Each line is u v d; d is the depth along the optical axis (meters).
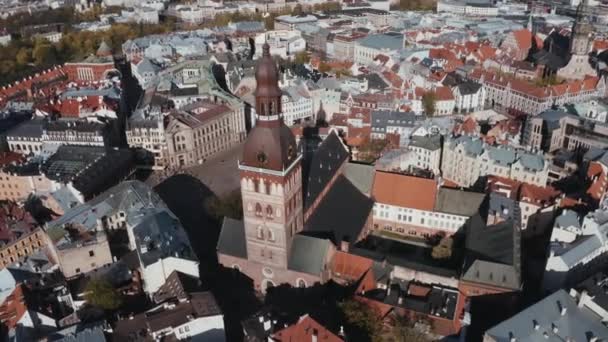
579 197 171.00
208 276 147.75
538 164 177.75
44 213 175.75
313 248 134.88
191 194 199.62
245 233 136.25
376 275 133.25
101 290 129.75
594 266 142.62
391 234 169.38
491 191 167.62
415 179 164.75
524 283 142.62
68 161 197.38
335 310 128.25
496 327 108.12
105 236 147.00
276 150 120.81
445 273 133.12
